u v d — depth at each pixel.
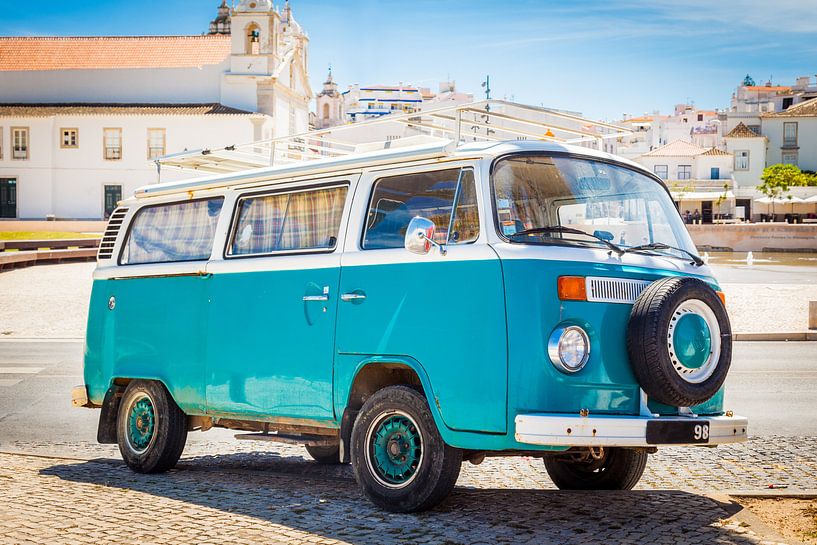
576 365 5.55
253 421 7.33
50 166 69.44
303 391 6.64
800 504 6.27
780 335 19.50
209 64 70.56
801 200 90.56
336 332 6.44
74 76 70.88
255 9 69.75
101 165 69.31
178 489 7.04
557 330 5.54
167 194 8.18
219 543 5.38
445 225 6.02
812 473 7.57
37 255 37.50
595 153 6.50
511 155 6.03
